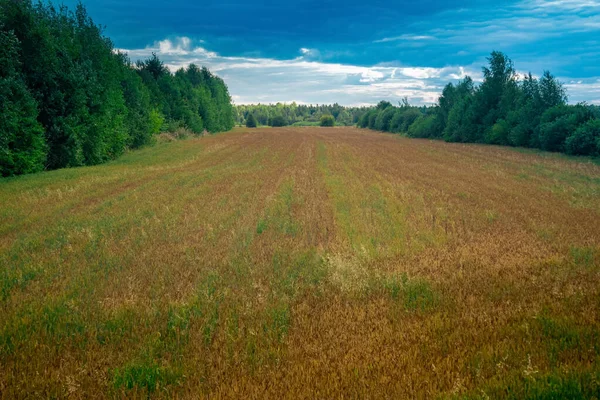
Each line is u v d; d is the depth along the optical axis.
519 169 24.88
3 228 11.98
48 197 16.88
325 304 6.68
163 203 15.64
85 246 10.16
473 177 22.08
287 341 5.42
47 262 8.96
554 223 12.13
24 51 25.80
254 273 8.13
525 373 4.23
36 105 24.91
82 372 4.70
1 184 20.33
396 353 5.00
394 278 7.59
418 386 4.24
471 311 6.09
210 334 5.65
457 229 11.78
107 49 35.31
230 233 11.43
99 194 17.58
